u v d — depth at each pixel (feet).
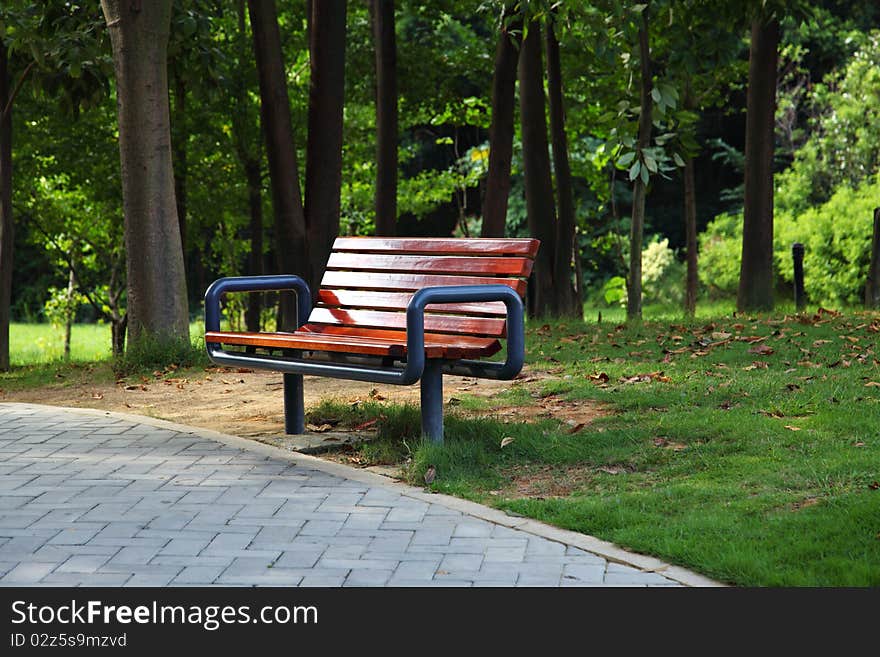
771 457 18.20
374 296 22.27
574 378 27.43
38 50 42.65
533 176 49.90
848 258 82.64
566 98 68.95
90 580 13.17
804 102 108.47
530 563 13.53
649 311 96.99
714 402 22.86
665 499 16.19
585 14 34.35
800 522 14.43
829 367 26.94
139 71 34.45
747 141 47.50
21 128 58.39
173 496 17.11
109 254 79.41
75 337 110.93
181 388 30.40
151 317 34.96
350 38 61.93
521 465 19.02
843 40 105.91
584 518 15.40
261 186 64.54
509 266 19.60
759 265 47.37
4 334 50.47
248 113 60.75
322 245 41.04
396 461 19.80
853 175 95.04
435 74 62.13
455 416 22.38
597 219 114.73
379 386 29.30
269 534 14.93
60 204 74.02
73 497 17.12
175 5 44.68
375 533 14.93
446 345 19.53
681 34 42.78
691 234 66.49
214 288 22.47
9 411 25.90
